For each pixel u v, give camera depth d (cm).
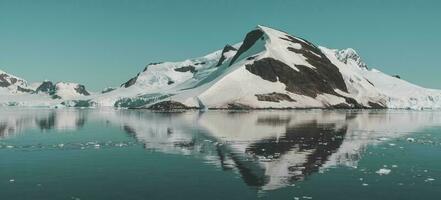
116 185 2569
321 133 5744
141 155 3691
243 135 5397
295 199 2283
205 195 2350
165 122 8000
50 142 4647
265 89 18412
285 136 5284
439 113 15512
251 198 2298
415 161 3450
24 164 3256
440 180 2750
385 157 3650
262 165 3209
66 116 11019
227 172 2947
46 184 2597
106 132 5862
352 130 6372
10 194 2369
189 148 4131
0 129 6438
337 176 2841
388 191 2466
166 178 2756
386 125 7750
